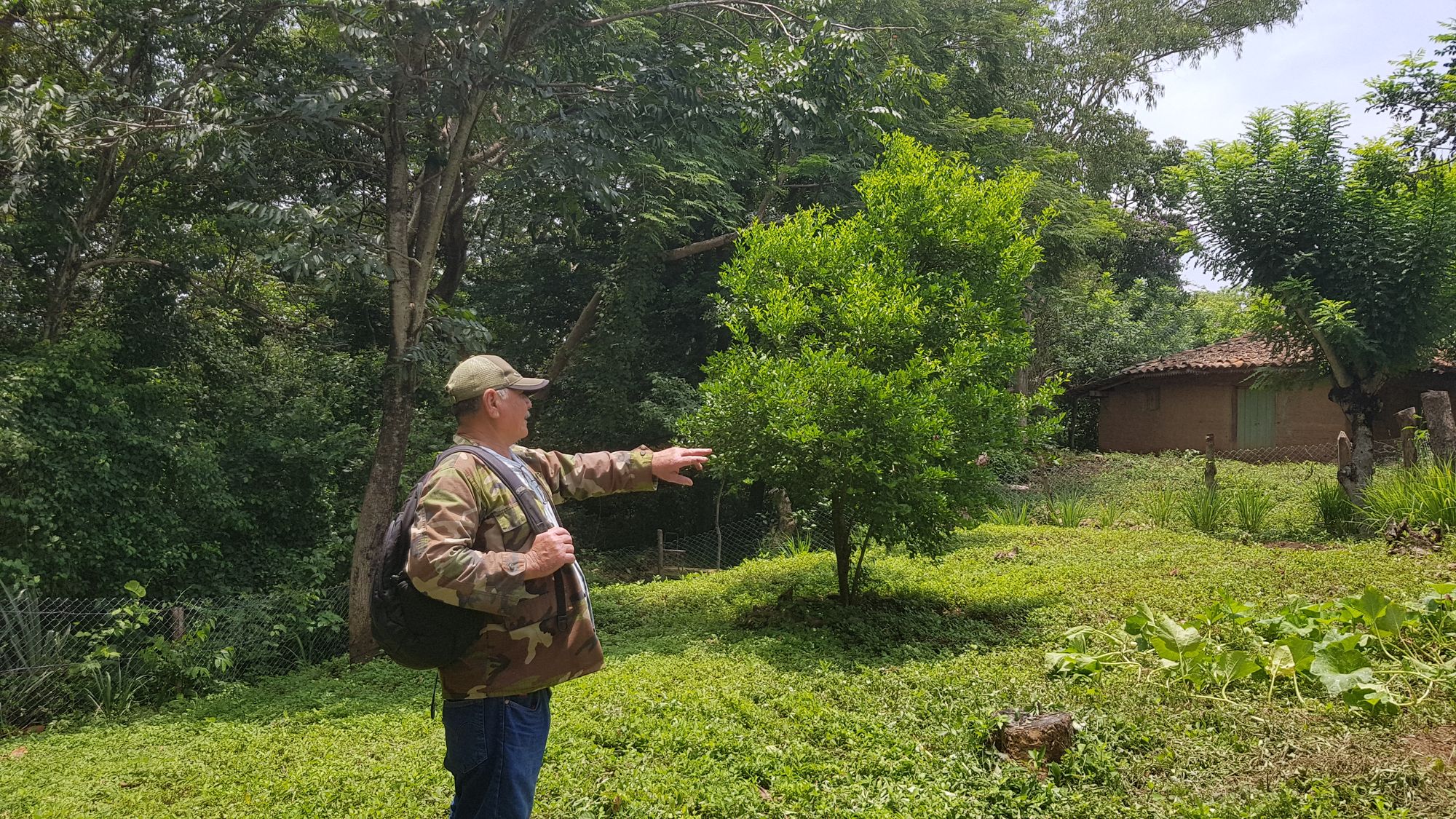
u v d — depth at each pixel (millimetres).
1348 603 5574
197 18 10414
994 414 7191
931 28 15883
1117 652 5629
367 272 9023
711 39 12477
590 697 5367
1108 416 23578
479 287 19172
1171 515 12578
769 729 4730
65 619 8797
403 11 8711
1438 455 10477
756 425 7070
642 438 17688
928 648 6391
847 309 7297
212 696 8109
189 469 10328
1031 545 10906
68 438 9203
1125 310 25984
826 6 10523
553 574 2717
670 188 14719
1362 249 11406
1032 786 3883
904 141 8211
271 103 9758
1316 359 12641
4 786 5176
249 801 4418
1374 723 4305
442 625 2543
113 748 6082
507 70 9203
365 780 4516
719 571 11914
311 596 10000
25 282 11430
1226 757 4027
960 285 7707
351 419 14328
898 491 6785
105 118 9055
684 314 18359
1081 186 22625
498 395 2918
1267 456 18609
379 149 12188
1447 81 11711
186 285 13273
